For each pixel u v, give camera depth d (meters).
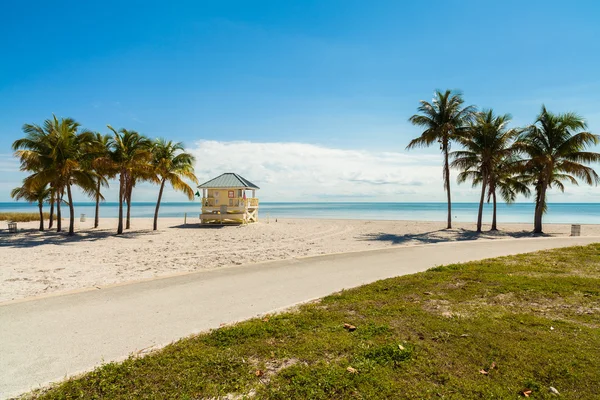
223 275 8.88
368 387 3.42
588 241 15.76
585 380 3.46
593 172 22.53
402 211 83.06
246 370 3.79
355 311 5.78
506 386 3.39
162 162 25.92
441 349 4.18
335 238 21.47
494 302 6.12
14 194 26.70
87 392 3.40
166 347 4.43
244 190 33.25
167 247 17.11
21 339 4.81
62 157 21.47
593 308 5.70
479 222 25.20
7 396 3.38
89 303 6.47
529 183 26.72
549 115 23.33
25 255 14.33
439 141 26.45
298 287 7.70
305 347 4.30
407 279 8.01
